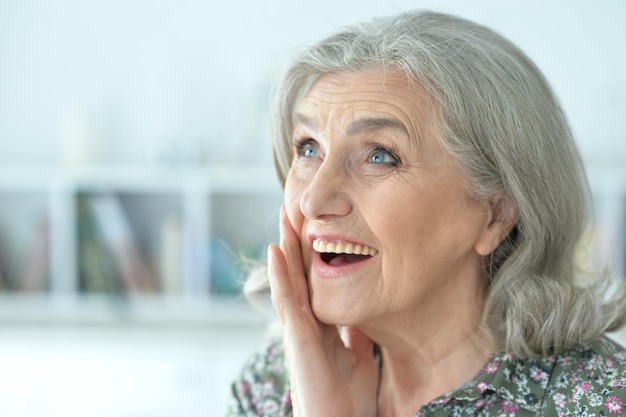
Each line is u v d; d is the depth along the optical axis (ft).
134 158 9.13
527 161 3.59
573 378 3.59
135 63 9.10
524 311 3.64
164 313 8.80
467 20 3.74
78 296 8.80
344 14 8.87
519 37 8.71
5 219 9.29
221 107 9.02
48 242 8.84
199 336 8.61
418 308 3.73
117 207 8.78
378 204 3.51
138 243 9.09
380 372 4.15
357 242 3.58
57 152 9.20
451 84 3.46
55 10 9.07
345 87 3.59
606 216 8.09
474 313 3.80
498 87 3.53
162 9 9.04
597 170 8.21
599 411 3.43
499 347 3.68
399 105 3.48
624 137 8.66
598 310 3.69
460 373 3.82
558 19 8.66
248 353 8.22
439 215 3.56
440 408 3.71
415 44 3.51
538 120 3.62
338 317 3.64
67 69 9.12
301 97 3.93
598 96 8.69
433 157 3.52
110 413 8.13
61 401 8.15
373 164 3.58
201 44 9.04
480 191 3.59
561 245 3.79
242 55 9.02
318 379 3.80
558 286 3.69
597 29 8.65
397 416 3.96
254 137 8.93
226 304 8.75
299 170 3.86
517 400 3.59
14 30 9.09
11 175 8.53
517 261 3.73
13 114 9.17
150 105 9.11
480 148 3.54
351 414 3.83
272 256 3.95
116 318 8.91
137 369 8.13
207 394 8.14
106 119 9.13
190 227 8.64
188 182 8.53
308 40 3.90
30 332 8.68
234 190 8.61
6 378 8.13
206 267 8.70
